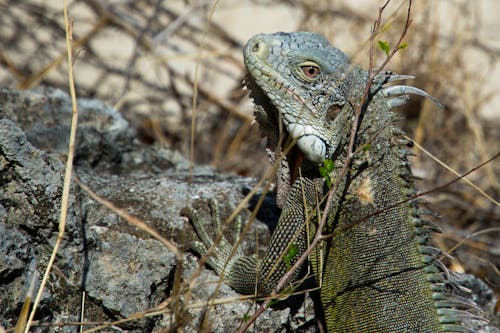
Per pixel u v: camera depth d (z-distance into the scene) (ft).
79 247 27.91
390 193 29.60
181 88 64.69
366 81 30.48
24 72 62.59
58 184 27.91
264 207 34.09
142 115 61.93
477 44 67.92
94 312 27.89
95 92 62.64
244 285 29.91
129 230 30.63
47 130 37.83
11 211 27.43
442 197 52.85
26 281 26.32
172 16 67.31
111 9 64.28
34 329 26.30
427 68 59.11
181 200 32.83
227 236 32.48
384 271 28.94
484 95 65.05
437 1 65.31
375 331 28.60
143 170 40.47
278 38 30.12
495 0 77.36
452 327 27.71
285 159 31.12
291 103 29.71
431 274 28.58
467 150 57.57
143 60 63.52
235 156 58.34
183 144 60.18
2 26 63.93
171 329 24.62
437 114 59.82
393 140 30.09
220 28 68.03
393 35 58.03
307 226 28.58
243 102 63.87
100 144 38.99
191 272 30.48
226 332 28.58
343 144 30.09
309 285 31.50
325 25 63.93
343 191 30.01
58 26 64.34
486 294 35.83
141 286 28.19
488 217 52.31
